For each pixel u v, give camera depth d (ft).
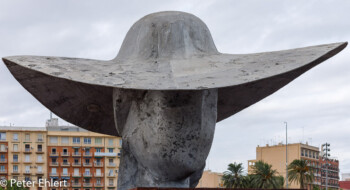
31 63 38.63
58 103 46.44
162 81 35.60
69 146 327.26
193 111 38.34
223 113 48.75
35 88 44.57
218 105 47.39
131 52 42.60
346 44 40.11
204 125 39.27
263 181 221.87
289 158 351.46
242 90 45.27
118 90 40.78
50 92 45.03
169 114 38.14
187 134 38.45
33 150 324.39
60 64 39.14
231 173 222.07
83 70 38.01
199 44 42.22
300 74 43.16
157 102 38.45
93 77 36.40
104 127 49.37
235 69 37.60
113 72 37.99
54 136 327.88
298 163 251.19
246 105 47.83
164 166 38.93
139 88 34.01
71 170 325.42
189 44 41.78
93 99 45.21
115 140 330.75
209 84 34.35
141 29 42.68
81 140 328.29
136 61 41.27
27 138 325.62
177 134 38.29
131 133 40.34
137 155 40.32
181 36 41.70
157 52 41.37
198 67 38.75
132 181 41.29
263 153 350.43
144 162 39.88
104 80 35.78
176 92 38.17
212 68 38.32
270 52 41.65
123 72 38.06
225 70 37.58
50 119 344.69
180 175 39.52
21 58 39.73
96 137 329.52
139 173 41.09
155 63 40.34
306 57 38.32
